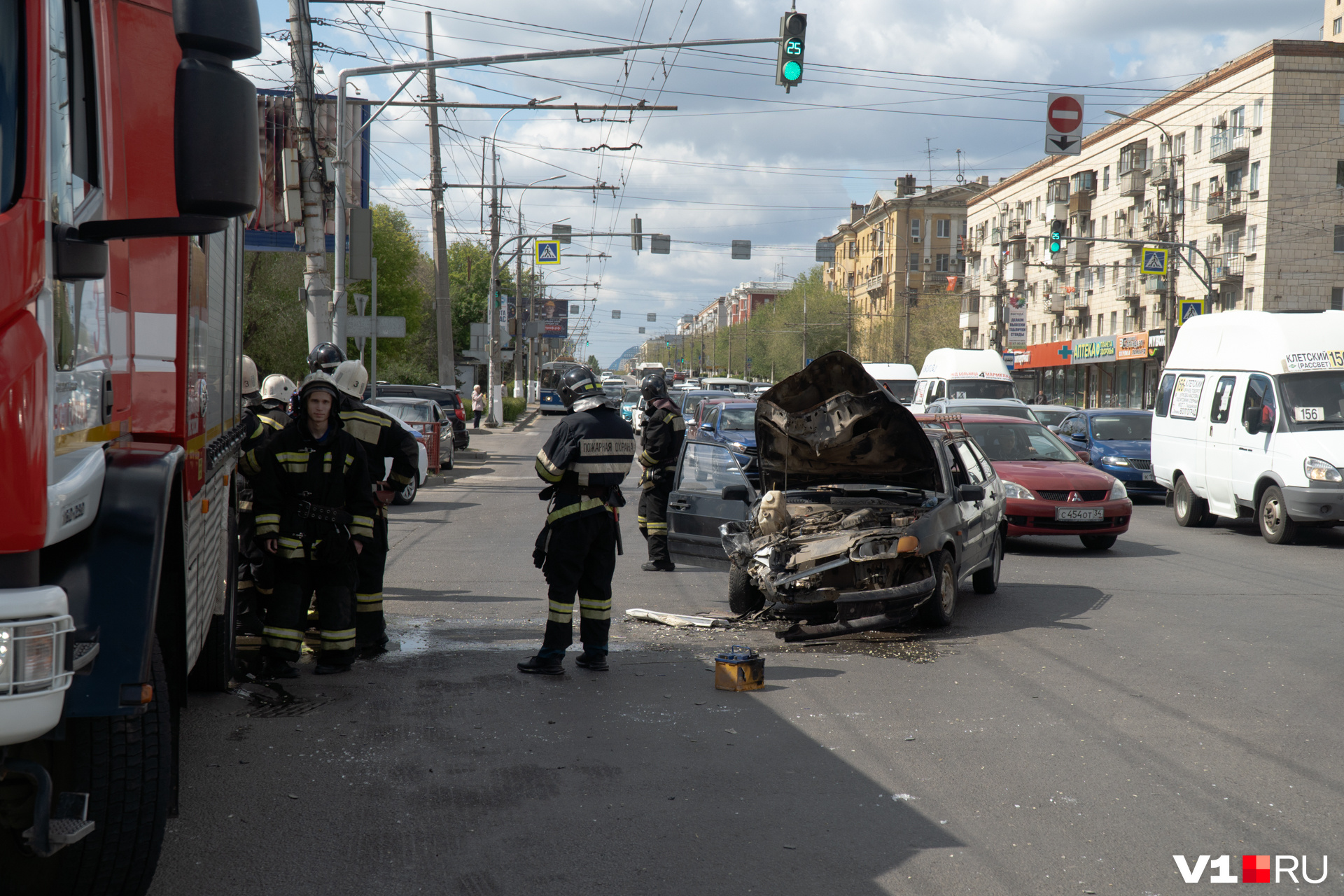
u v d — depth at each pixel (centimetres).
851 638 871
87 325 329
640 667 765
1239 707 661
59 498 293
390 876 412
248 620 819
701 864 425
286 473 707
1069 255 6612
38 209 279
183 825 461
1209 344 1700
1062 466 1442
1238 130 4909
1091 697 685
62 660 287
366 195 2570
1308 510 1430
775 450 1045
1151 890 404
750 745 583
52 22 296
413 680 717
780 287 19438
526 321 7112
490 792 505
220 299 607
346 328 1973
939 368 2897
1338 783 523
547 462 739
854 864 425
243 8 304
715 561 1073
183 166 299
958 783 522
